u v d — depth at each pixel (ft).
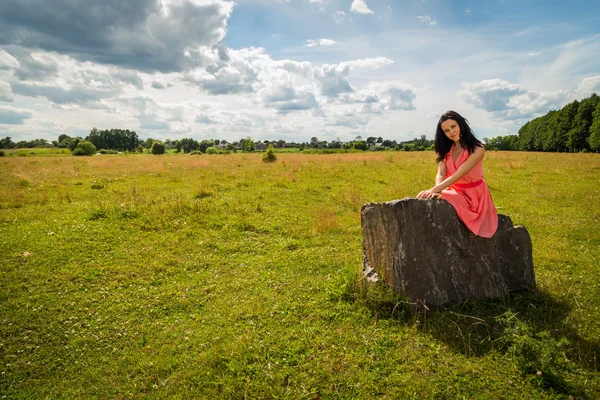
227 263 22.08
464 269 15.55
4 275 19.13
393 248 15.23
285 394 10.70
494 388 10.69
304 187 44.34
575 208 33.73
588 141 174.29
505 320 12.80
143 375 12.30
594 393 10.15
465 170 15.02
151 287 18.92
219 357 12.50
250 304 16.69
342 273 18.51
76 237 24.76
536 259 21.12
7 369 12.82
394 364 11.96
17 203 33.55
